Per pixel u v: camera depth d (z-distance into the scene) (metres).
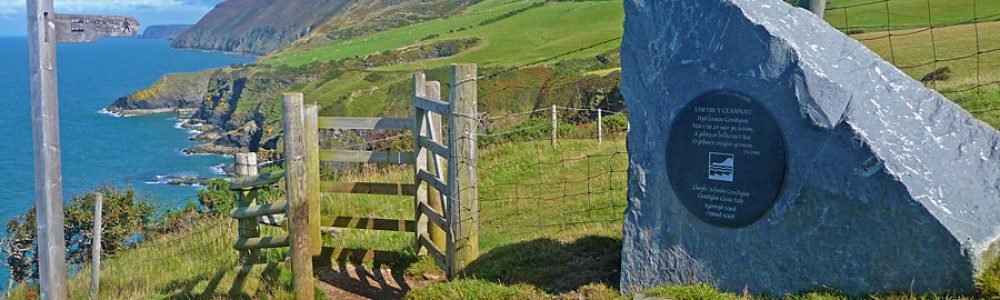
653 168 6.41
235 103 85.50
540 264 7.75
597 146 16.77
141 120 93.75
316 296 8.44
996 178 5.29
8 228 14.52
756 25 5.71
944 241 5.04
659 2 6.28
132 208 13.93
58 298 7.88
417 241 9.37
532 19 111.12
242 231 9.05
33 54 7.56
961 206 5.13
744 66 5.80
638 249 6.52
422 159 9.11
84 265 12.48
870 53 5.76
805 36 5.75
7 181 48.94
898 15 45.50
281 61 106.56
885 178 5.21
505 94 38.34
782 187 5.70
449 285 7.51
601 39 81.00
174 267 10.74
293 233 7.99
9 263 14.28
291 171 7.89
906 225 5.18
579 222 9.81
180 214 14.64
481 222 11.00
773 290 5.82
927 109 5.54
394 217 11.52
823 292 5.55
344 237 10.57
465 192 8.15
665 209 6.36
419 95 8.95
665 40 6.25
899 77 5.67
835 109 5.42
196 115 94.25
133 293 9.42
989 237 5.05
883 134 5.33
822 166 5.49
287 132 7.85
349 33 168.38
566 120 23.06
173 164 60.59
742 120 5.85
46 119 7.64
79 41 7.75
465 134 8.07
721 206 6.02
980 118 11.99
